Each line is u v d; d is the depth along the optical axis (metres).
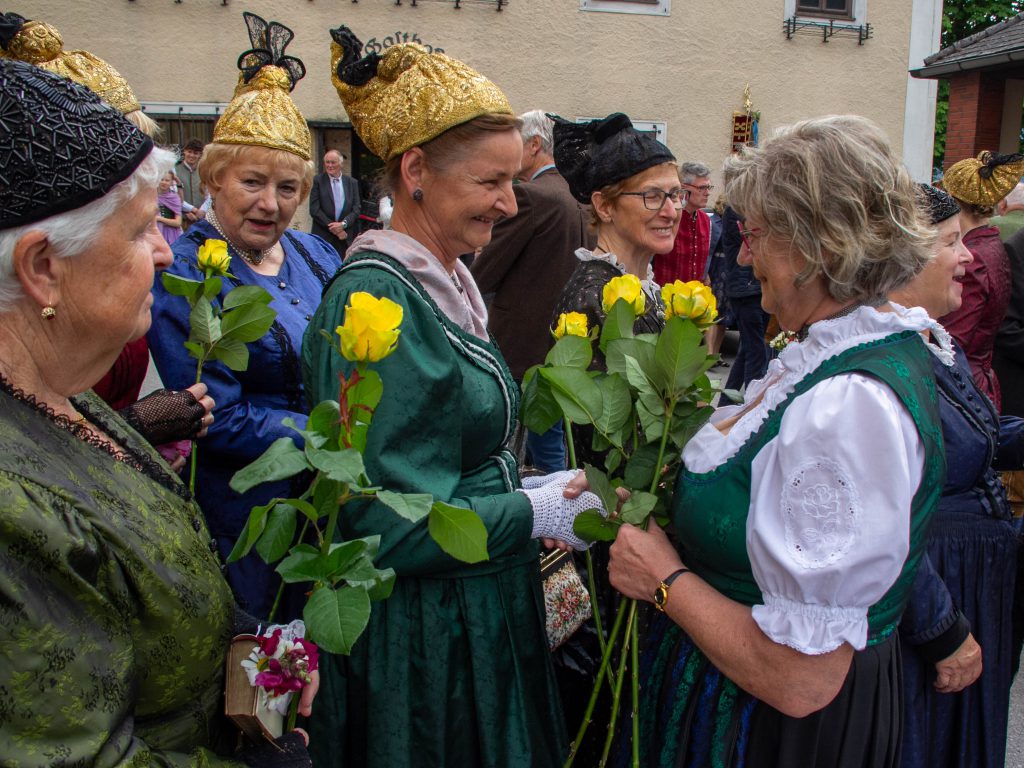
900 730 1.47
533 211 3.60
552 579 1.81
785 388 1.33
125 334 1.07
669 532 1.68
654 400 1.51
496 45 10.56
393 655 1.49
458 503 1.45
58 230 0.98
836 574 1.18
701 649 1.38
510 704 1.56
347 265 1.52
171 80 10.16
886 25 11.24
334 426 1.14
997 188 3.02
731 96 11.09
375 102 1.61
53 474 0.96
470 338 1.54
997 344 3.69
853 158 1.26
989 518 2.02
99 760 0.93
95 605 0.95
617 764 1.63
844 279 1.29
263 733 1.17
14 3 9.77
